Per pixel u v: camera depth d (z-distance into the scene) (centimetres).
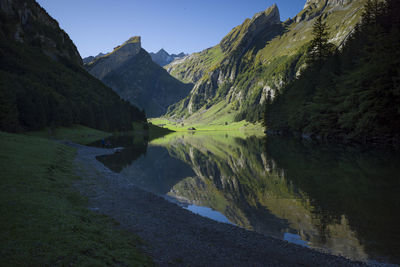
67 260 709
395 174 2644
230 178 3109
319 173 2939
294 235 1330
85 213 1289
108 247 890
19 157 2333
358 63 5853
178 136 15675
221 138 12212
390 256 1081
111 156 4934
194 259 957
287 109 10238
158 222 1397
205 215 1705
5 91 6512
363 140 5403
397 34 4741
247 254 1070
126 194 2006
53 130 8925
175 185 2794
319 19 8600
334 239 1267
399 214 1570
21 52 16788
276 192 2286
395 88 4375
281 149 5734
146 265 828
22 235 809
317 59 8744
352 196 1988
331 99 6419
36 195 1336
